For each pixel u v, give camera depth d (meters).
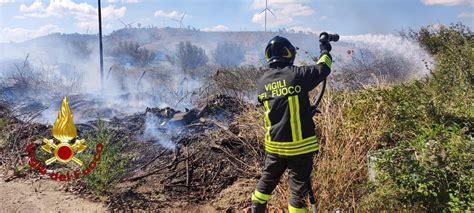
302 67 3.99
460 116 5.18
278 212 4.55
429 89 6.42
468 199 3.65
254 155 5.88
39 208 4.88
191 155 6.09
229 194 5.19
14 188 5.43
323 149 4.90
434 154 4.11
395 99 5.77
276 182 4.18
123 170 5.46
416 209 3.92
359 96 6.09
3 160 6.36
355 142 5.04
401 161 4.12
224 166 5.82
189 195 5.27
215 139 6.45
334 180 4.40
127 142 6.60
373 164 4.47
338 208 4.25
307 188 3.95
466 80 6.71
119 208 4.93
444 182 3.85
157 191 5.36
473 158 3.89
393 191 4.02
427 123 5.10
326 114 5.33
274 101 3.96
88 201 5.10
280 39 4.16
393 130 5.21
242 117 6.82
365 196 4.25
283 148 3.92
